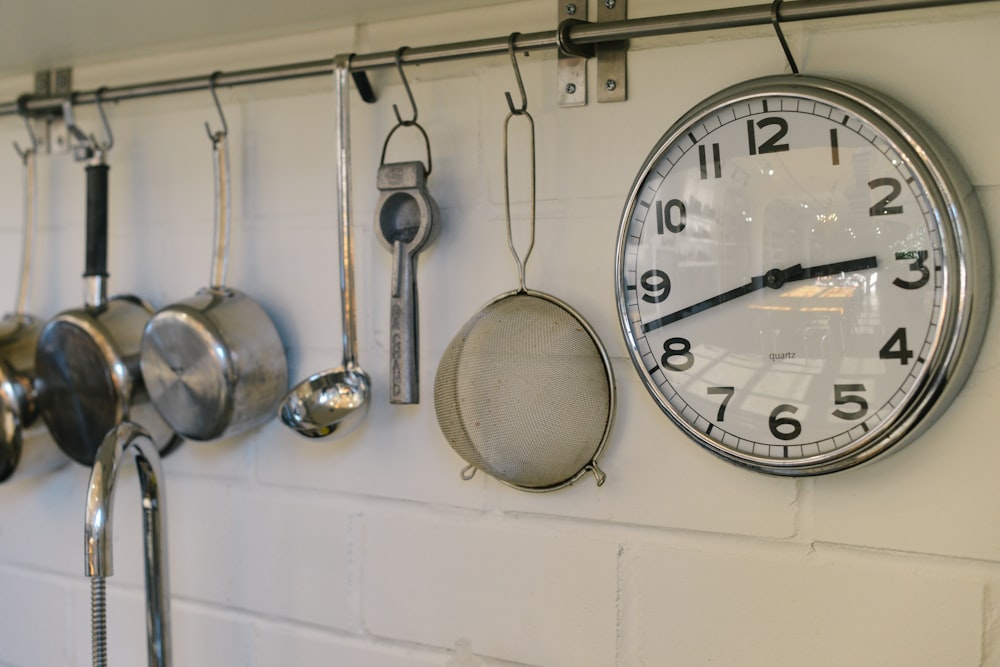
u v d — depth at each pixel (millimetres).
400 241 861
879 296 678
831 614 737
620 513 817
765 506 758
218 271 992
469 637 888
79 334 1006
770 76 718
